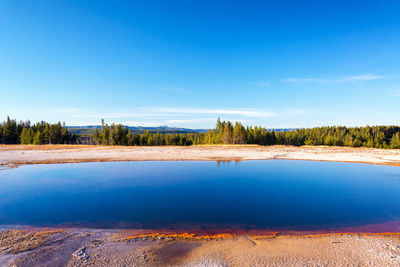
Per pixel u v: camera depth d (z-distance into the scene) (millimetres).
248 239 8586
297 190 16312
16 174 21609
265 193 15648
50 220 10492
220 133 86938
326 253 7457
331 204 13227
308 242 8312
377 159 34125
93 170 24156
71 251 7438
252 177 20953
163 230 9477
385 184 18281
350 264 6781
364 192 15938
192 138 112000
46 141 73562
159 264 6723
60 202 13250
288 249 7746
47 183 18000
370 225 10242
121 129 80250
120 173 22531
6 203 13000
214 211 11930
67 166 26750
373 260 7008
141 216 11156
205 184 18109
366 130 111500
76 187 16859
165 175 21734
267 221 10641
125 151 42625
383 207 12742
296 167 27172
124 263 6742
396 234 9094
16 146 53344
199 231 9414
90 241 8242
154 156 35438
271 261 6953
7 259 6836
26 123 96812
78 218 10781
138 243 8133
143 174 22047
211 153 40656
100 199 13945
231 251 7586
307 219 10922
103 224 10094
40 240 8273
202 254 7359
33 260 6801
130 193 15312
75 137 91125
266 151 46219
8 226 9711
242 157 35656
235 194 15227
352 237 8758
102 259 6941
